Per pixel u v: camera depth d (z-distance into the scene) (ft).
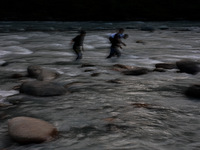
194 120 12.81
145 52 40.27
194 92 16.99
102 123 12.46
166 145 10.07
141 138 10.73
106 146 10.04
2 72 25.91
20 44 48.47
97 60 33.04
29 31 78.74
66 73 25.07
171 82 21.26
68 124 12.41
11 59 33.73
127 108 14.62
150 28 84.33
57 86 17.89
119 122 12.55
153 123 12.41
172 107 14.83
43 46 46.70
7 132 11.58
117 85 20.08
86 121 12.76
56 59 33.71
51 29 86.33
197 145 10.06
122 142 10.38
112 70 26.16
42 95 16.99
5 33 70.13
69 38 59.67
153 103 15.62
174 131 11.45
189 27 98.07
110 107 14.84
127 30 85.35
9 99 16.52
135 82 21.09
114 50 34.12
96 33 71.72
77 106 15.06
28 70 24.32
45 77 22.35
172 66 27.32
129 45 48.62
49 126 11.32
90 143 10.33
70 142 10.44
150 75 23.98
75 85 19.85
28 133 10.50
